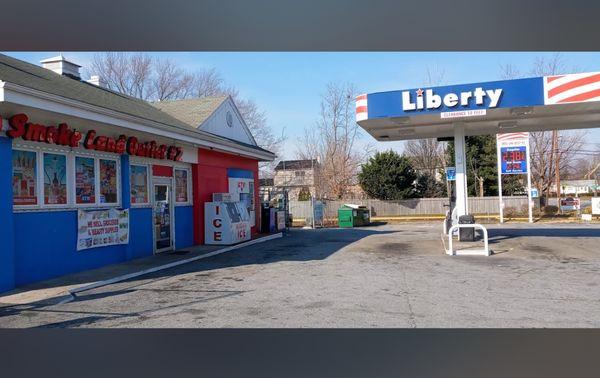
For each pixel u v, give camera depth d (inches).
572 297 306.5
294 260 494.6
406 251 548.4
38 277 379.9
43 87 399.2
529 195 1001.5
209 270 435.8
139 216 517.7
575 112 543.2
